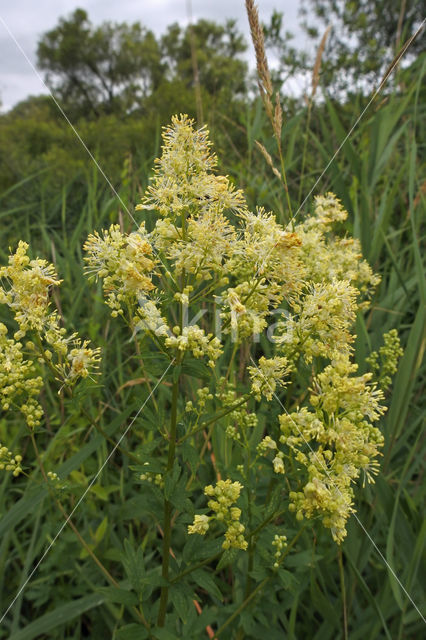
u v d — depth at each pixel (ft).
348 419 5.85
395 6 28.37
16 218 20.94
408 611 8.63
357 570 8.27
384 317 12.66
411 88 15.08
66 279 14.32
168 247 6.59
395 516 8.48
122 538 10.06
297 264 6.61
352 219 13.01
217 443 9.72
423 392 12.25
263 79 7.80
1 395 6.83
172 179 6.43
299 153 18.35
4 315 13.46
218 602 8.99
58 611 8.13
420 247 14.89
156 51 119.65
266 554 6.80
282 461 6.52
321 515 6.08
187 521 6.73
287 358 6.95
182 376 10.23
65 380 6.32
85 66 128.77
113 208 16.01
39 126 63.87
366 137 16.19
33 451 11.47
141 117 41.63
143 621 6.72
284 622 8.46
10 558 9.72
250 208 12.33
